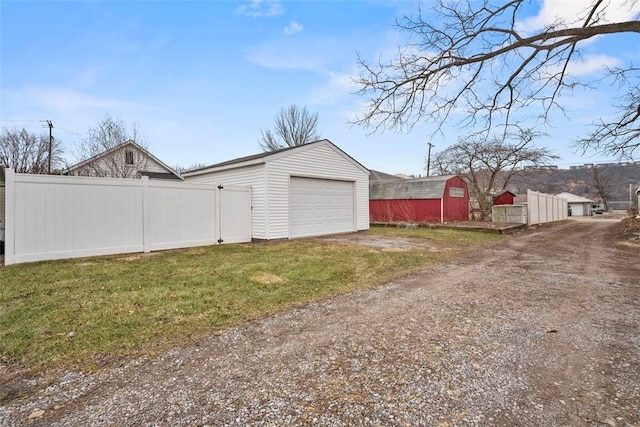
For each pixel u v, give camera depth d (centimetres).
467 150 2383
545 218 2223
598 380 237
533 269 652
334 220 1338
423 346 295
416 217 2038
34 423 192
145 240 845
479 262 731
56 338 309
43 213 704
